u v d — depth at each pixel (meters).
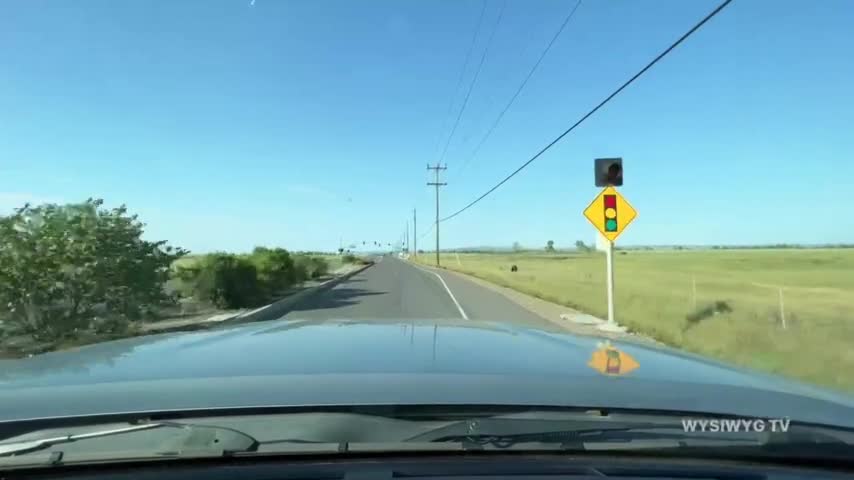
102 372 2.28
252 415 1.88
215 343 2.95
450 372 2.25
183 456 1.86
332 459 1.88
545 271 64.44
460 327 3.66
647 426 1.95
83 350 3.01
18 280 12.32
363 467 1.85
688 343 13.13
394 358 2.51
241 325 4.02
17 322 12.41
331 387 2.05
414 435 1.91
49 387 2.05
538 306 22.62
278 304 22.64
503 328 3.70
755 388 2.29
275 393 1.99
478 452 1.91
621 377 2.29
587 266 81.50
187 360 2.47
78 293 13.09
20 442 1.82
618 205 16.47
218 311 21.22
